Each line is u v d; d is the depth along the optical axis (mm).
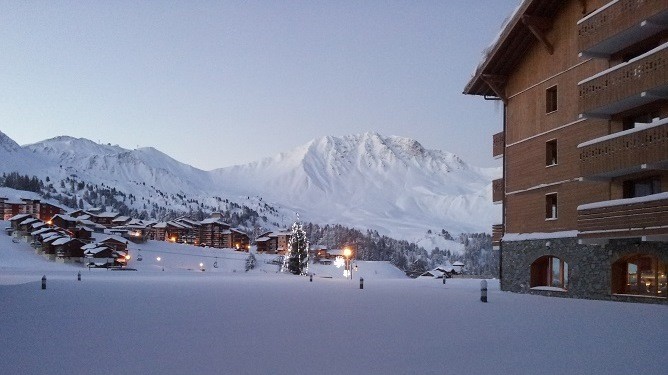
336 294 32000
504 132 39719
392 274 167750
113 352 11828
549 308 23156
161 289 36188
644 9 26219
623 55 29594
